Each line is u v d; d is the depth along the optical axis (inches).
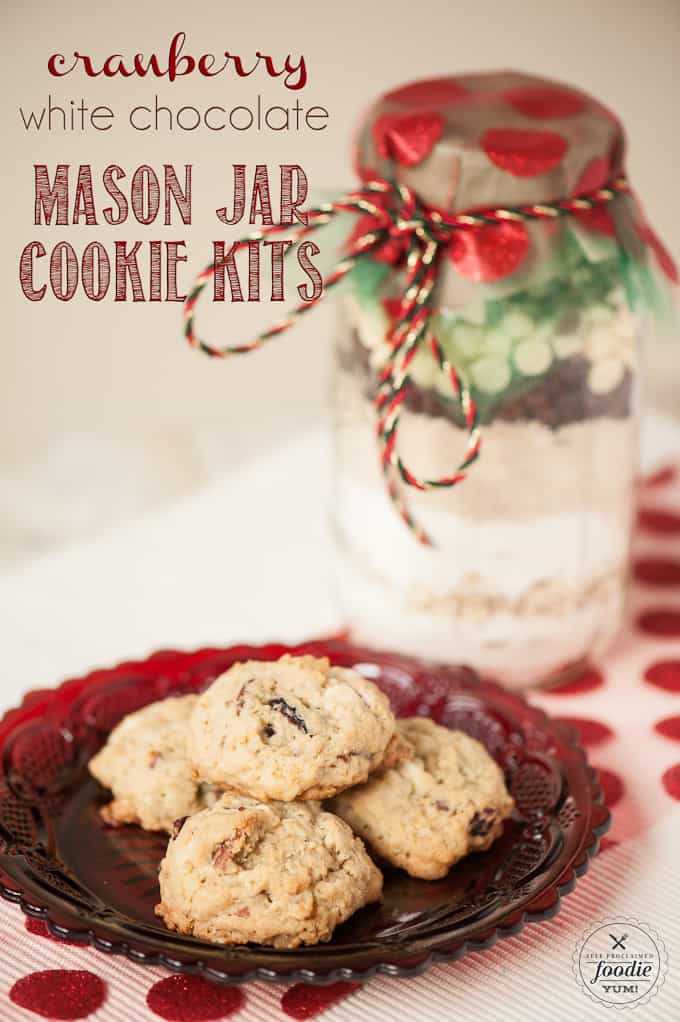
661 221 48.6
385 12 51.7
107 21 44.7
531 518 23.6
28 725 22.6
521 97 23.2
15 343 42.5
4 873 20.1
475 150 22.3
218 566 28.4
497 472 23.3
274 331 23.5
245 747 20.5
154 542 29.1
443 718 23.3
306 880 19.8
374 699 21.1
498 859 21.3
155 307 44.9
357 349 23.8
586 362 23.1
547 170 22.4
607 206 23.0
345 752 20.6
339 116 48.7
